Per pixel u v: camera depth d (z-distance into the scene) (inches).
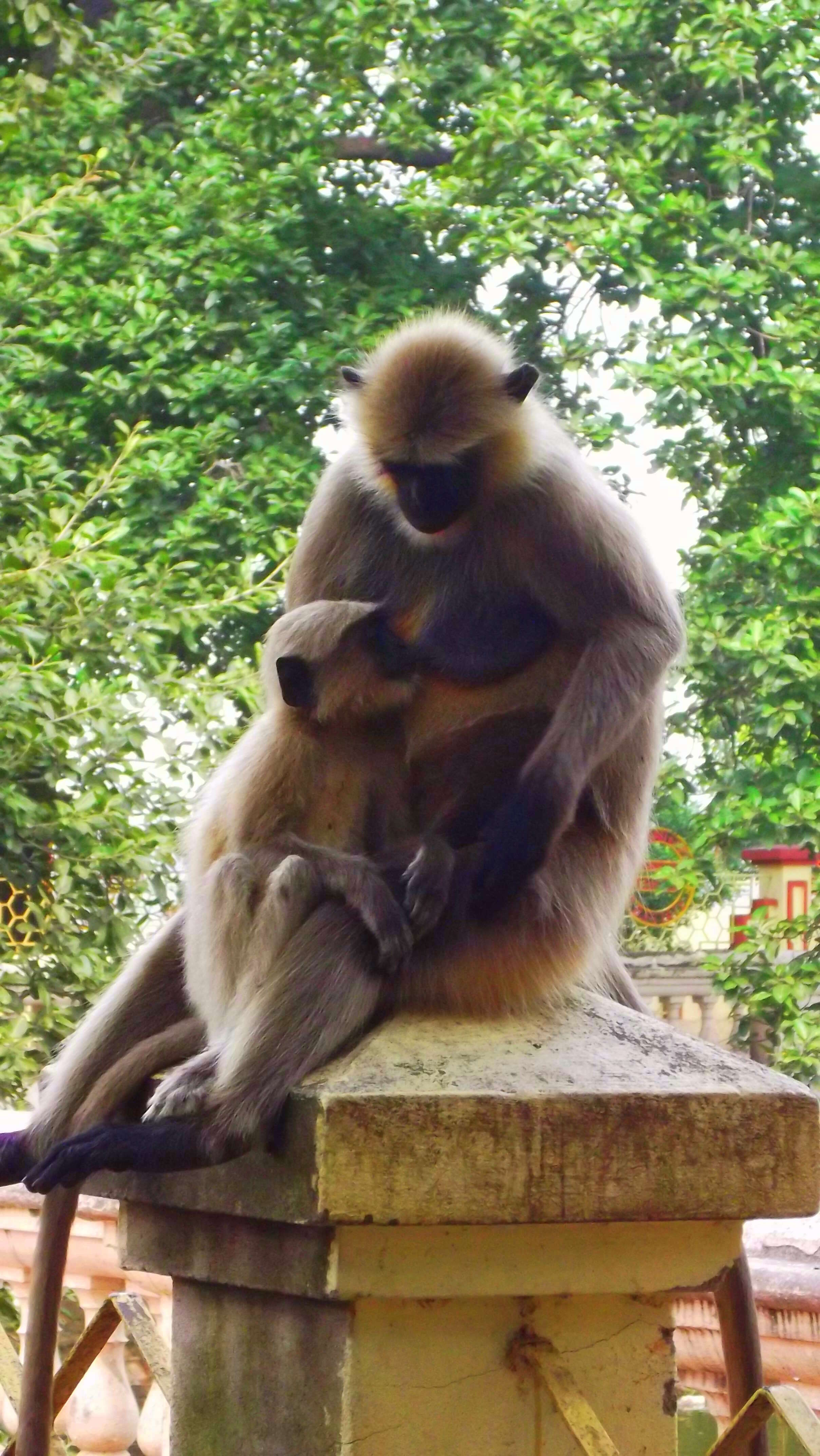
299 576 161.5
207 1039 135.5
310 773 140.9
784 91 531.8
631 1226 117.6
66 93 448.1
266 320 485.7
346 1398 111.3
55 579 327.9
